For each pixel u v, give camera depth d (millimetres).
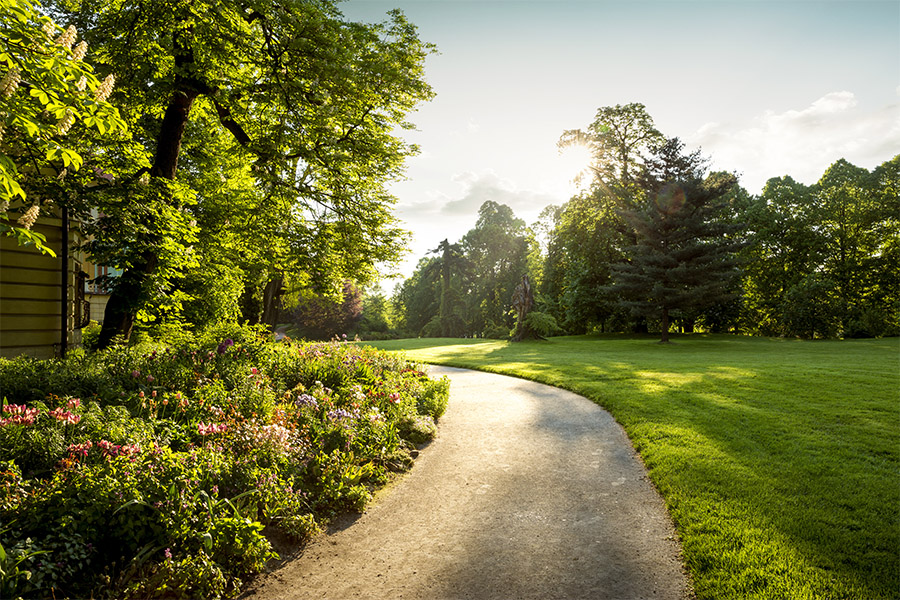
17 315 9547
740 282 35312
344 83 10188
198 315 13945
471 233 55125
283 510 4098
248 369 7227
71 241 10742
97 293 17078
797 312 31016
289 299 25844
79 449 3764
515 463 5945
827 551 3547
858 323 31016
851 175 36812
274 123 11828
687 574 3432
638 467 5664
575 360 16766
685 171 27234
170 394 5531
